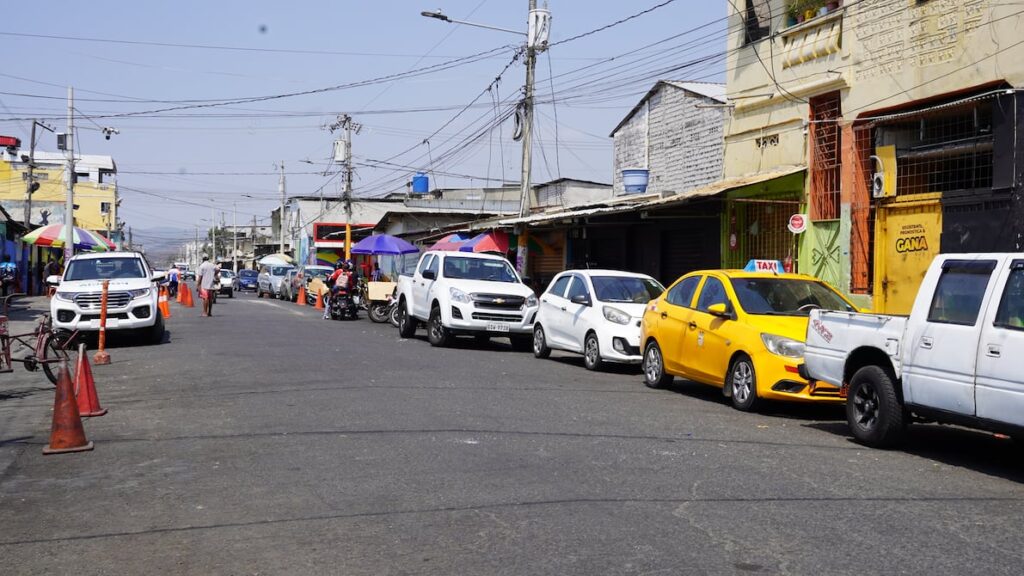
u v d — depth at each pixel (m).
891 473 7.18
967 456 8.09
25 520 5.84
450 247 28.75
